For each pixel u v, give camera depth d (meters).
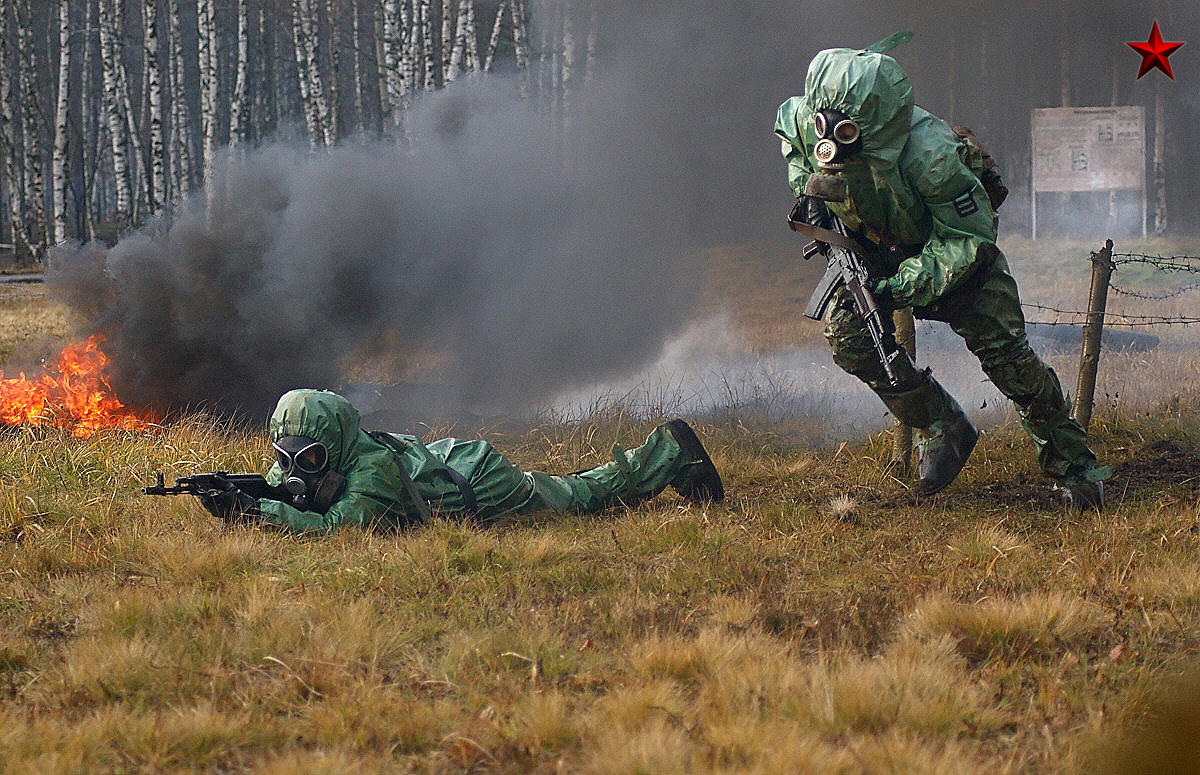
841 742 6.02
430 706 6.56
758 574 9.12
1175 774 5.76
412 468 10.68
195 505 11.32
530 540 9.91
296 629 7.61
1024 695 6.74
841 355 11.07
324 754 5.89
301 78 48.78
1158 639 7.56
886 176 10.37
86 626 7.97
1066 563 9.15
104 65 48.66
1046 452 11.48
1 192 79.56
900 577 9.07
